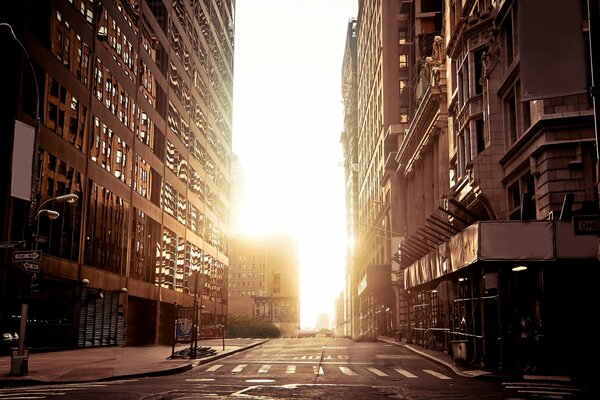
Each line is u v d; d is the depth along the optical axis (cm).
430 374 2081
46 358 2808
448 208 3894
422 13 6500
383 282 6569
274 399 1383
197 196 7394
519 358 2105
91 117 4003
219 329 7288
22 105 3108
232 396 1427
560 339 2155
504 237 2022
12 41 3073
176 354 2858
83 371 2020
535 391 1566
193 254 7144
